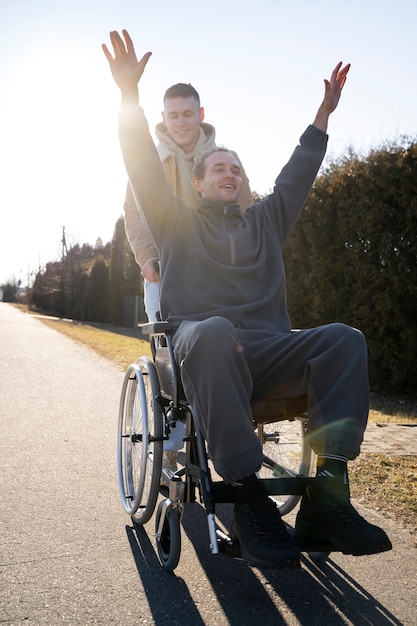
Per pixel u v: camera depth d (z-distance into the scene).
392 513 3.33
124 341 18.11
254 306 2.68
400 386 8.20
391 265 7.91
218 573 2.60
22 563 2.62
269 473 3.37
